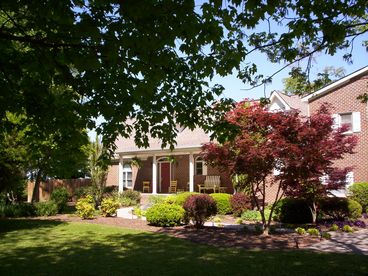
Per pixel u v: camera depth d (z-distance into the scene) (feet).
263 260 29.84
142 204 82.02
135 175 105.40
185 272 26.73
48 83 19.08
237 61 19.19
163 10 14.06
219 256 31.73
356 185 60.23
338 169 51.03
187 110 22.30
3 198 76.64
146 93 17.66
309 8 18.11
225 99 23.72
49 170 56.59
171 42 14.88
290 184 41.42
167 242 39.11
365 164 64.28
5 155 53.83
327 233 41.14
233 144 39.88
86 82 18.79
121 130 22.49
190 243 38.37
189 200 49.93
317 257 30.60
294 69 25.26
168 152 84.89
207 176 85.10
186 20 14.55
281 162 40.16
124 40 14.30
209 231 46.06
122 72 17.93
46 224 55.16
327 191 50.31
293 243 37.40
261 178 42.75
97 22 13.94
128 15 13.87
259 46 21.04
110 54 14.93
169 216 50.57
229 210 65.05
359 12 18.17
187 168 94.48
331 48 21.86
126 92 19.12
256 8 16.05
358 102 65.36
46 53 15.94
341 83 67.05
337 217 53.36
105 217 63.36
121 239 41.52
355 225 48.14
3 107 19.76
